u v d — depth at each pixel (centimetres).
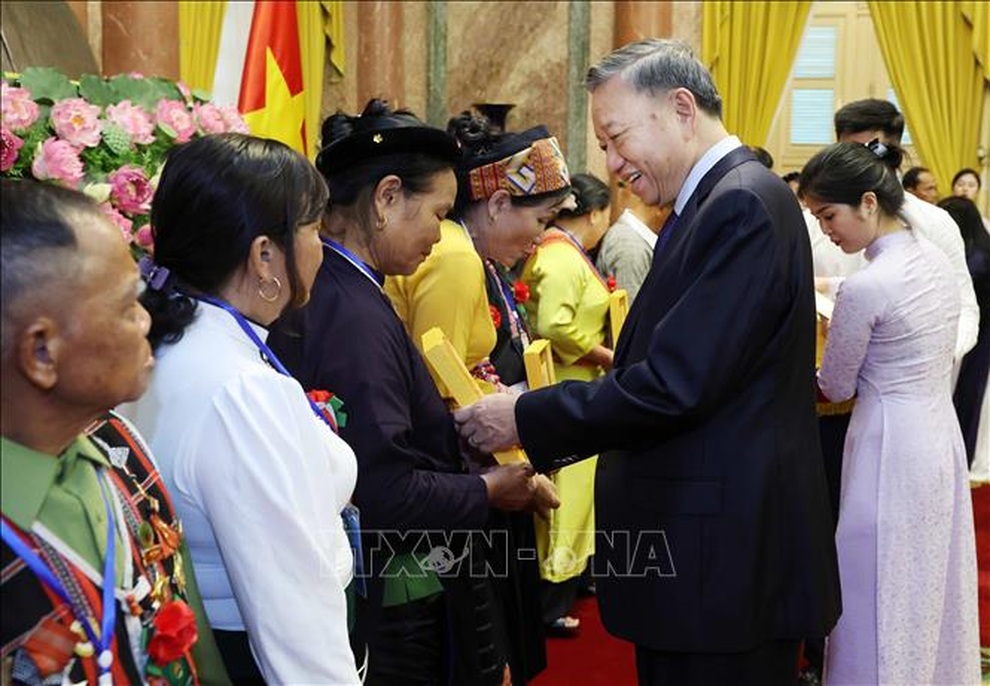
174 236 133
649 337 182
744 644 175
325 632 124
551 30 708
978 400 431
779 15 694
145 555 111
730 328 169
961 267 329
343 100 695
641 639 181
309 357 165
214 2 657
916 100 692
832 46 809
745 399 177
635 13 686
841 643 252
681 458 177
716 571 175
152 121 239
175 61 640
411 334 214
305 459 127
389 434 164
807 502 182
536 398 184
